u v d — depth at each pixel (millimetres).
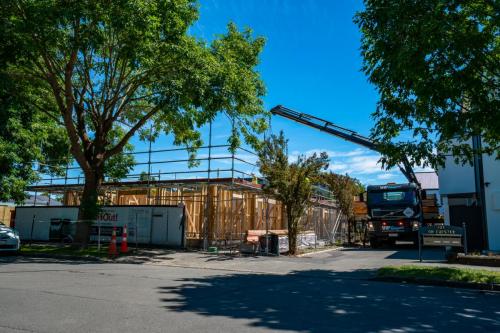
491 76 10391
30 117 23828
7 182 23250
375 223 22641
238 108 17219
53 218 22688
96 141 17953
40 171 27938
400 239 22594
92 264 13734
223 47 17016
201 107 16500
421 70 9242
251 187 20172
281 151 17734
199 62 15125
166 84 15156
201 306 7145
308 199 18109
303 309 7039
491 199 17516
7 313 6395
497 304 7895
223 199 21031
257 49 18234
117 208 20750
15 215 23844
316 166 17656
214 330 5586
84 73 18297
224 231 20625
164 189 22922
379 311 7004
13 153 22828
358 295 8508
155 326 5742
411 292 9031
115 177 23906
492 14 9727
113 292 8305
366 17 10438
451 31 9172
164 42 14781
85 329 5531
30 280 9836
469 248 17781
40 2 13273
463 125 9742
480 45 9195
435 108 10070
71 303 7164
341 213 27688
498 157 11211
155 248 18859
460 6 9859
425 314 6855
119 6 13672
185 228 19250
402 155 10703
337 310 7004
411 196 22062
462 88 9477
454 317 6695
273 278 11000
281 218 25703
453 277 10242
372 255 17891
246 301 7668
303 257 16547
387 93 10664
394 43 9695
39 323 5812
